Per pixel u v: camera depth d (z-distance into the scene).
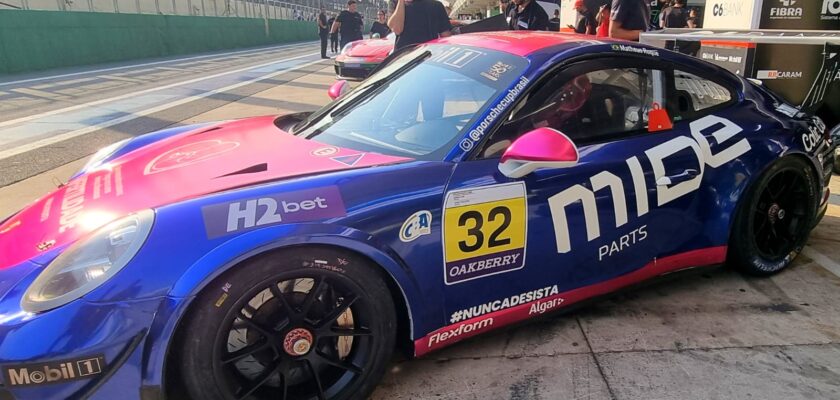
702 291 2.72
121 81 11.66
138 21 18.83
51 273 1.58
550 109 2.21
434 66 2.56
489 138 2.05
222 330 1.60
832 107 5.09
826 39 3.31
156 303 1.52
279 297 1.70
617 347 2.27
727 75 2.74
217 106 8.26
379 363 1.88
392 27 6.36
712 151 2.47
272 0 40.34
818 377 2.07
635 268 2.38
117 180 2.09
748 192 2.58
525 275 2.09
